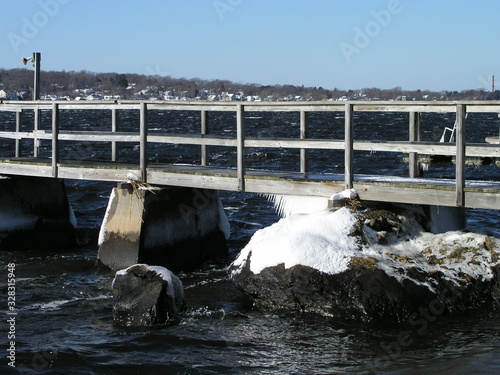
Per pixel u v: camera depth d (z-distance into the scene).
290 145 10.45
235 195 20.20
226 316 9.32
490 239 9.66
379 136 52.38
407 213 10.09
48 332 8.92
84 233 15.18
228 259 12.80
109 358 8.05
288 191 10.49
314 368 7.61
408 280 8.88
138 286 9.28
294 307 9.23
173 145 41.22
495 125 73.81
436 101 9.24
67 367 7.82
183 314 9.45
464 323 8.65
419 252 9.56
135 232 11.60
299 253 9.19
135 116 98.06
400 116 103.00
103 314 9.61
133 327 9.02
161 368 7.76
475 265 9.28
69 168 12.62
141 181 11.71
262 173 11.25
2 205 13.49
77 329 9.02
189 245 12.39
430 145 9.46
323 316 9.03
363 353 7.96
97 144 40.97
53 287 10.99
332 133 55.66
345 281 8.89
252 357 7.99
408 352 7.92
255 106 10.69
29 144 40.16
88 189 21.50
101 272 11.87
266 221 16.50
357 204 9.87
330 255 9.12
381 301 8.75
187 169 11.72
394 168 28.09
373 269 8.86
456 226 10.90
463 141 9.09
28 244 13.79
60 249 13.80
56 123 12.77
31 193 13.82
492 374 7.18
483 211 16.73
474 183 10.01
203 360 7.95
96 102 12.33
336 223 9.59
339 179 10.35
